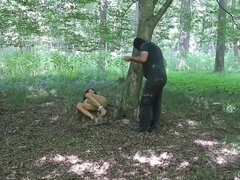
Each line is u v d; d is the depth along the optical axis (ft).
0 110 18.67
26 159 12.00
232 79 31.35
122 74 31.94
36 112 18.13
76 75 29.99
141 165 11.43
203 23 34.04
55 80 28.40
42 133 14.79
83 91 23.76
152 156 12.12
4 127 15.79
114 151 12.58
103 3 30.35
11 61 29.96
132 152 12.44
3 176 10.75
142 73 16.29
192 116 17.75
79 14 26.08
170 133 14.69
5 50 35.42
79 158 12.01
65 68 31.45
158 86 14.30
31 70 30.78
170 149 12.73
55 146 13.19
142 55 14.17
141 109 14.64
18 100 20.76
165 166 11.35
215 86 26.32
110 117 16.15
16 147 13.21
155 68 14.28
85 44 28.48
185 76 33.01
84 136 14.20
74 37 28.43
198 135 14.52
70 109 17.93
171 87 25.80
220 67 41.73
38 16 26.22
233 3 42.93
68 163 11.64
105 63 33.71
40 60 32.50
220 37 30.14
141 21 16.60
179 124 16.16
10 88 24.53
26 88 24.49
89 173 10.91
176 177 10.58
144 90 14.51
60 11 25.95
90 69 33.04
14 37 28.84
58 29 28.66
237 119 17.29
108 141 13.57
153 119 14.99
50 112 17.94
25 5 24.43
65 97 22.17
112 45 32.14
